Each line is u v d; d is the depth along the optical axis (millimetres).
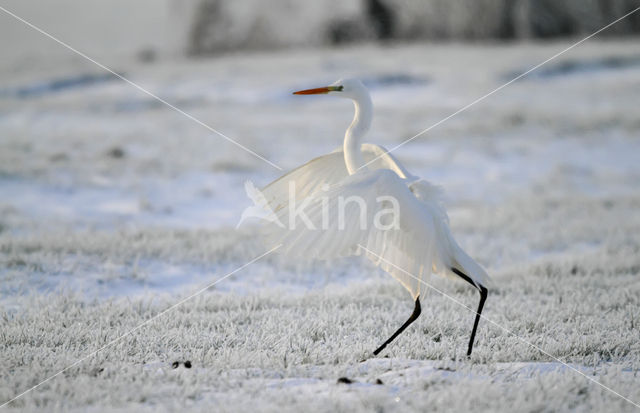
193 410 5523
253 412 5473
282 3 64625
